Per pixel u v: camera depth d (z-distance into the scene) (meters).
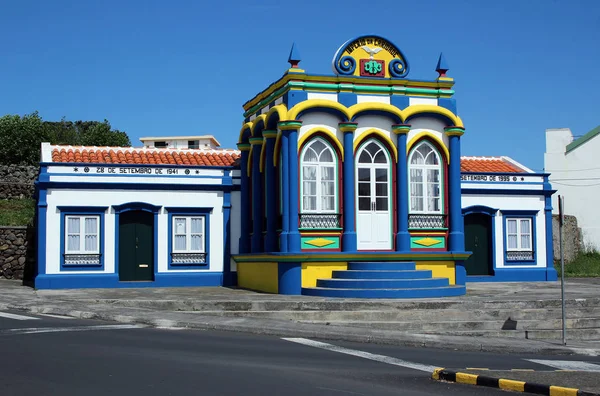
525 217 28.48
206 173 25.06
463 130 22.31
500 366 12.22
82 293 21.20
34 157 46.22
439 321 17.23
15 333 13.62
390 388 9.78
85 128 69.12
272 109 21.52
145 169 24.42
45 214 23.23
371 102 21.73
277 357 11.94
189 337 14.04
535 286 24.70
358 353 12.91
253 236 23.66
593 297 19.39
